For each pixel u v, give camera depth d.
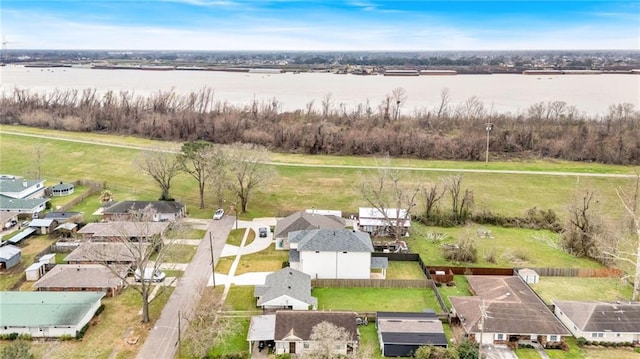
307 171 106.56
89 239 66.75
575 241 70.56
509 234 78.31
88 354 45.66
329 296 57.16
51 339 47.78
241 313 52.62
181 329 50.12
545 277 63.25
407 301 56.28
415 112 175.50
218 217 80.69
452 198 88.44
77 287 56.03
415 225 79.69
